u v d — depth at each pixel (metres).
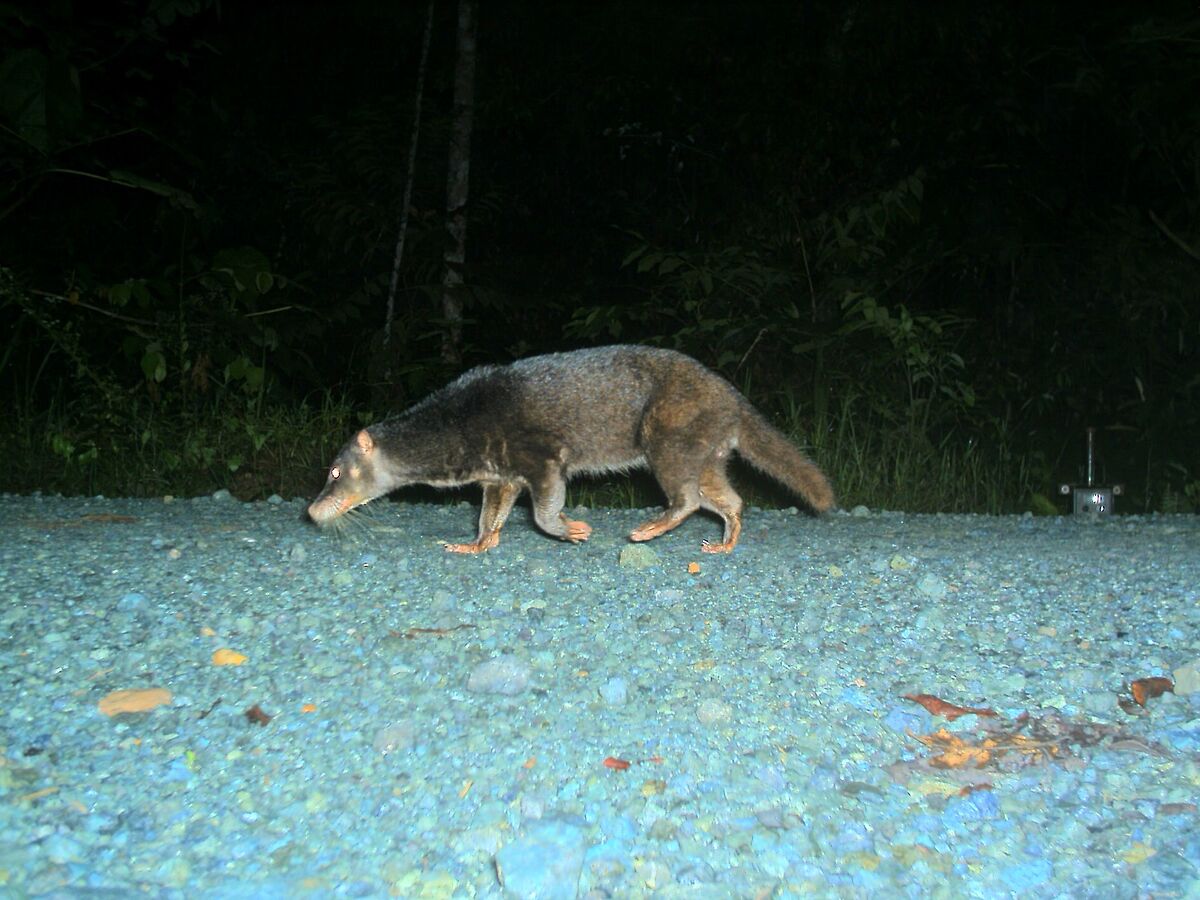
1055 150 12.91
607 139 13.83
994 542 7.18
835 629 4.91
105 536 6.70
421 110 12.45
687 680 4.22
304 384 12.46
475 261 13.66
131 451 9.95
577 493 9.77
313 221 12.23
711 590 5.55
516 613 5.02
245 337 10.66
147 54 11.42
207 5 10.75
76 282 10.63
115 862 2.94
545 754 3.58
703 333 11.03
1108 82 12.31
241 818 3.18
